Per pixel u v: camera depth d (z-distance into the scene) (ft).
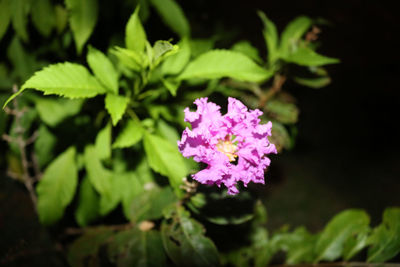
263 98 1.30
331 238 1.15
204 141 0.91
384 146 2.04
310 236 1.21
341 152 2.00
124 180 1.19
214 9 1.41
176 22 1.15
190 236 1.05
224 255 1.22
